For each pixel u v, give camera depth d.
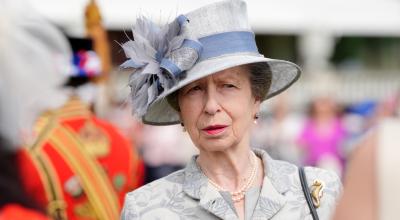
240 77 3.18
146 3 9.03
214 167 3.25
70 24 8.96
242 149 3.25
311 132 9.43
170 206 3.21
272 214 3.19
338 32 11.88
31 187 3.97
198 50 3.12
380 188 2.17
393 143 2.20
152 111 3.38
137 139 7.55
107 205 4.25
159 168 7.74
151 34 3.16
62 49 2.56
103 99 4.77
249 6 11.00
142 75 3.17
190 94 3.18
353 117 9.48
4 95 2.18
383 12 11.73
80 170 4.16
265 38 17.03
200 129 3.17
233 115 3.16
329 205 3.25
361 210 2.19
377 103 9.27
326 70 13.69
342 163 8.93
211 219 3.18
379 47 19.88
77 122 4.24
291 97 13.40
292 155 9.34
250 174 3.28
